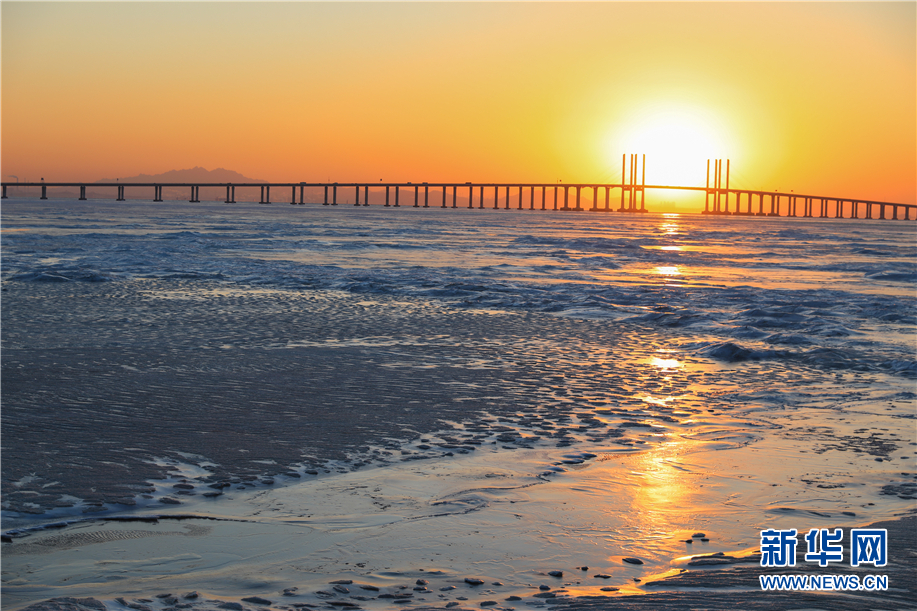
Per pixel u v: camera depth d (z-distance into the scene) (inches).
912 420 394.6
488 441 344.5
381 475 293.1
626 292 1023.6
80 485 273.3
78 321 671.1
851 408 421.7
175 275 1090.7
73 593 190.7
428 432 357.1
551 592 191.5
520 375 498.0
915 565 207.3
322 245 2043.6
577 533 235.0
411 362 531.2
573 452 329.1
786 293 1050.1
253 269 1230.3
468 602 185.6
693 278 1337.4
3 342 561.0
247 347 570.6
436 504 261.3
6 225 2628.0
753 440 352.5
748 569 205.2
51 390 416.8
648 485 284.4
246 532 233.8
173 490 271.1
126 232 2391.7
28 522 239.5
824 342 657.0
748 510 257.0
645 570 207.6
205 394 418.6
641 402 430.6
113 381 443.8
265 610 180.7
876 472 303.4
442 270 1342.3
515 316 784.9
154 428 349.1
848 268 1616.6
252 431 349.7
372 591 192.5
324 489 276.1
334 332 653.9
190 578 200.5
